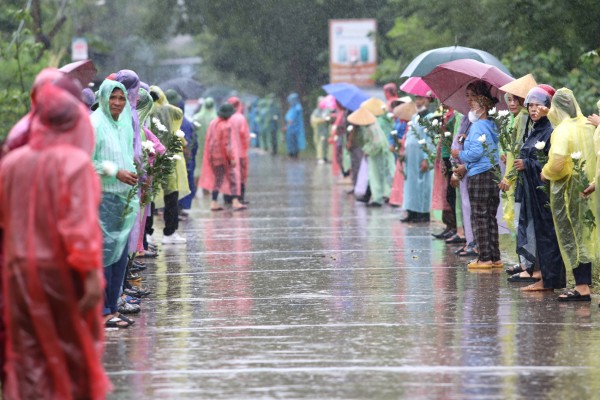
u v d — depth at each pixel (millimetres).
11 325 14297
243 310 23906
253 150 122125
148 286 27328
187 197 44469
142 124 26984
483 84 29672
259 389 17234
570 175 23984
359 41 78188
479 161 29328
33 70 49469
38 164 14211
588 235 24062
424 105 40188
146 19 111062
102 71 84000
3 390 15453
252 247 35281
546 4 43219
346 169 64375
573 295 24344
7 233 14414
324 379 17797
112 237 21312
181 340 20828
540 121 25141
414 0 59250
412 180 41312
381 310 23688
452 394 16859
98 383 14258
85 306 14078
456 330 21469
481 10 48375
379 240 36688
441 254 32812
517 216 27000
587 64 39875
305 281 27906
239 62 114375
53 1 65188
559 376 17875
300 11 106500
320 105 79125
